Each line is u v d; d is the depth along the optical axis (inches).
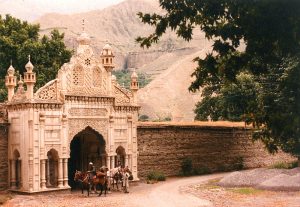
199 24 306.0
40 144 931.3
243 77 1590.8
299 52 279.9
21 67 1616.6
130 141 1103.0
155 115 5329.7
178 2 300.8
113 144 1062.4
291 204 726.5
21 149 944.9
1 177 968.3
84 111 1008.9
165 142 1285.7
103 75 1048.2
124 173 979.3
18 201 836.0
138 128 1213.1
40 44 1633.9
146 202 807.7
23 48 1599.4
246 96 1648.6
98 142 1081.4
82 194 943.7
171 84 6008.9
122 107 1083.9
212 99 2101.4
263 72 314.0
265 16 274.2
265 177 1037.2
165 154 1282.0
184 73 6225.4
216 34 299.7
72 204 793.6
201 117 2133.4
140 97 5733.3
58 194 944.3
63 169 969.5
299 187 901.2
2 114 989.8
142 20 314.0
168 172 1285.7
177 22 304.5
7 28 1675.7
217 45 308.3
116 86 1079.0
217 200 814.5
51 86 959.0
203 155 1386.6
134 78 1111.6
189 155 1348.4
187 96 5684.1
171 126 1296.8
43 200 853.2
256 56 307.0
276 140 335.3
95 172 951.6
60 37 1727.4
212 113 2108.8
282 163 1435.8
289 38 276.8
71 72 989.8
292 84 285.7
